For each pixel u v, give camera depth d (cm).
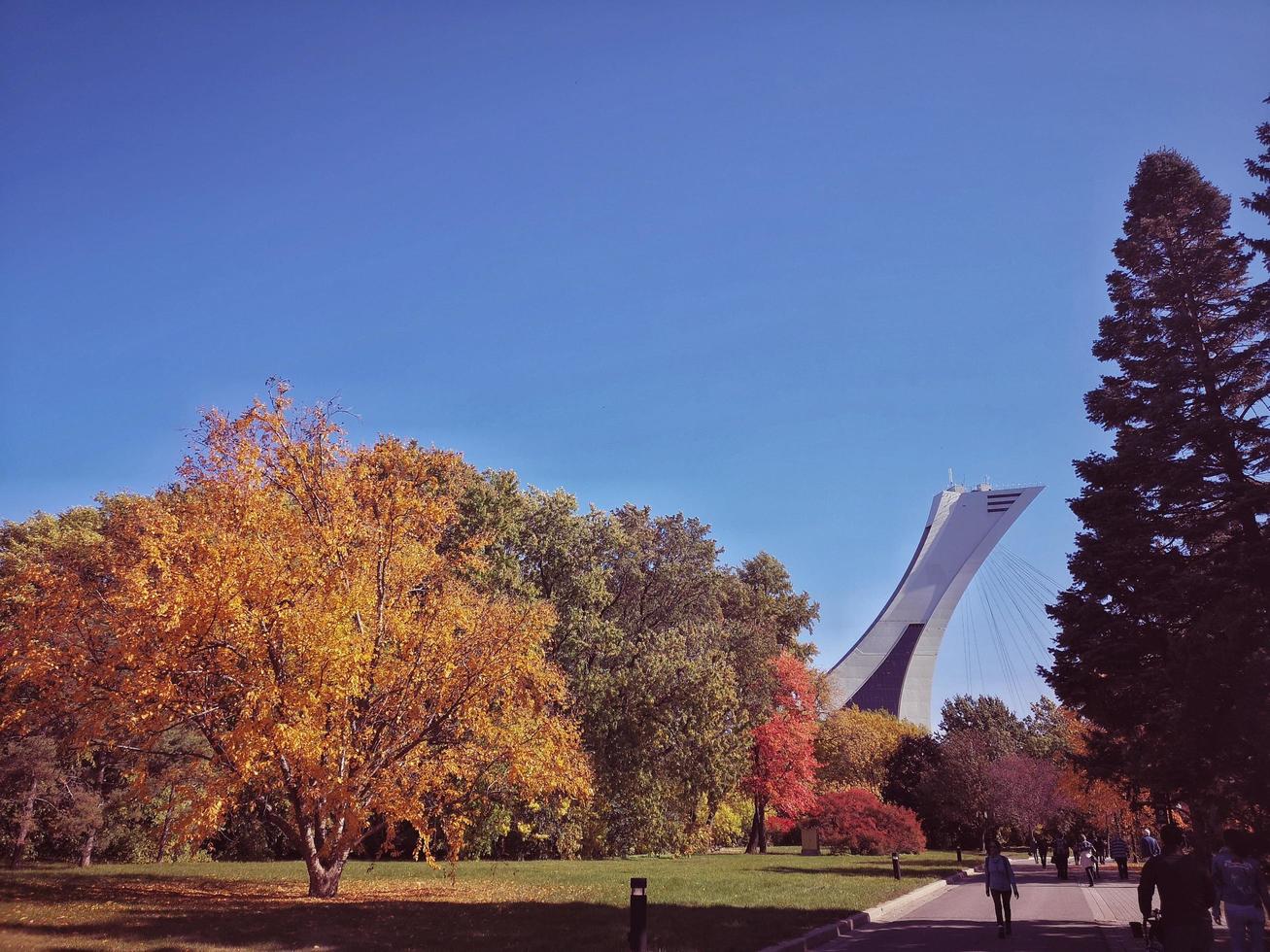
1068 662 2173
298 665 1764
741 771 4106
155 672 1653
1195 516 2059
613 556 4397
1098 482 2197
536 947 1200
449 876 2538
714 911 1716
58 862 3222
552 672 2123
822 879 2656
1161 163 2353
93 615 1773
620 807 3997
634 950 1162
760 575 6000
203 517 1814
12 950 1049
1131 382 2248
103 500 3931
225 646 1711
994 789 5869
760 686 4850
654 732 3697
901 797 6756
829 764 7181
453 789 2133
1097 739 2209
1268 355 2020
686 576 4559
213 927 1323
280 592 1719
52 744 2866
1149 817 3002
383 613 1966
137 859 3416
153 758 2852
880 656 16038
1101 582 2120
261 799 1989
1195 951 888
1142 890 955
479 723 1967
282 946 1150
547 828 3703
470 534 3572
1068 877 3462
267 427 1953
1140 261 2323
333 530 1881
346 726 1817
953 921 1845
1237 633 1581
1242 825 1664
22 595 1780
